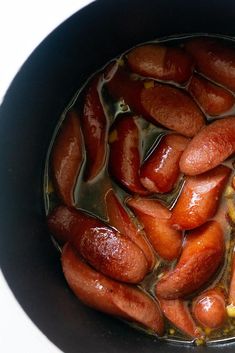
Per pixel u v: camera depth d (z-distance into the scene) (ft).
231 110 1.49
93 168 1.51
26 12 1.41
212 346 1.50
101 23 1.42
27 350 1.38
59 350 1.34
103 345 1.43
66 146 1.52
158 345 1.50
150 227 1.47
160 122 1.47
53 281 1.50
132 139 1.49
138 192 1.49
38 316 1.37
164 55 1.50
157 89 1.49
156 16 1.46
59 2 1.41
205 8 1.45
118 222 1.49
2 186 1.37
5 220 1.38
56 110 1.53
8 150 1.39
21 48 1.39
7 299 1.39
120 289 1.46
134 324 1.52
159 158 1.47
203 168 1.42
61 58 1.43
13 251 1.40
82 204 1.52
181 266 1.43
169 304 1.47
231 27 1.51
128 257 1.46
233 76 1.47
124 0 1.37
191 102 1.48
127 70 1.53
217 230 1.45
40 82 1.42
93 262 1.47
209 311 1.46
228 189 1.47
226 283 1.47
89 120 1.52
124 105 1.52
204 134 1.44
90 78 1.56
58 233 1.52
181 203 1.46
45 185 1.57
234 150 1.43
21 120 1.41
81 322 1.46
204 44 1.52
